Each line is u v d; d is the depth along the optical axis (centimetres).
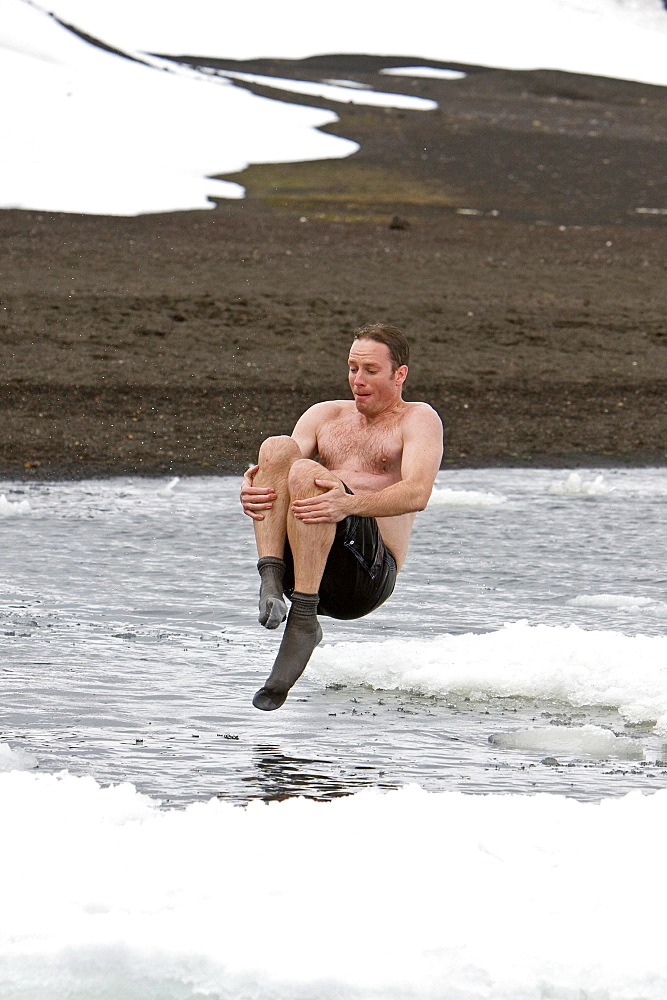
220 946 858
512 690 1628
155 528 2745
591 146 13700
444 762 1348
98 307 5703
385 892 930
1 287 5906
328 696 1606
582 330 6050
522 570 2406
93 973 845
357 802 1114
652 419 4744
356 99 16712
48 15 16825
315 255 7231
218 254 7038
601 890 938
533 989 828
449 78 19825
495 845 1015
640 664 1664
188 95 14288
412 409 1498
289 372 5047
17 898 916
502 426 4519
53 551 2467
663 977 841
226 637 1883
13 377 4694
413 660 1702
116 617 1984
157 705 1536
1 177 9150
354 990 824
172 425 4247
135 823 1055
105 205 8825
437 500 3170
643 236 8838
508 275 7081
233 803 1186
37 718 1467
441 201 10288
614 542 2702
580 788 1269
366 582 1423
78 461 3722
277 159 11944
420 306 6197
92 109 12300
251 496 1369
